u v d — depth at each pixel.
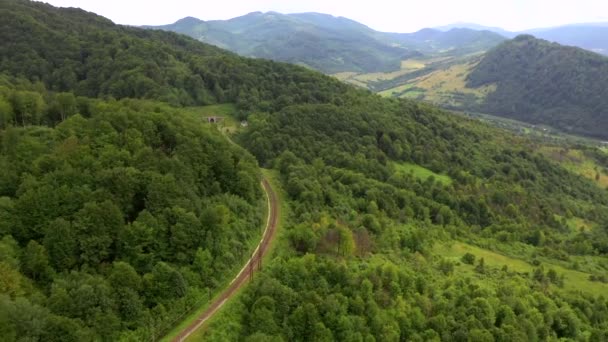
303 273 84.94
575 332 104.69
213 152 112.75
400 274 95.62
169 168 95.81
